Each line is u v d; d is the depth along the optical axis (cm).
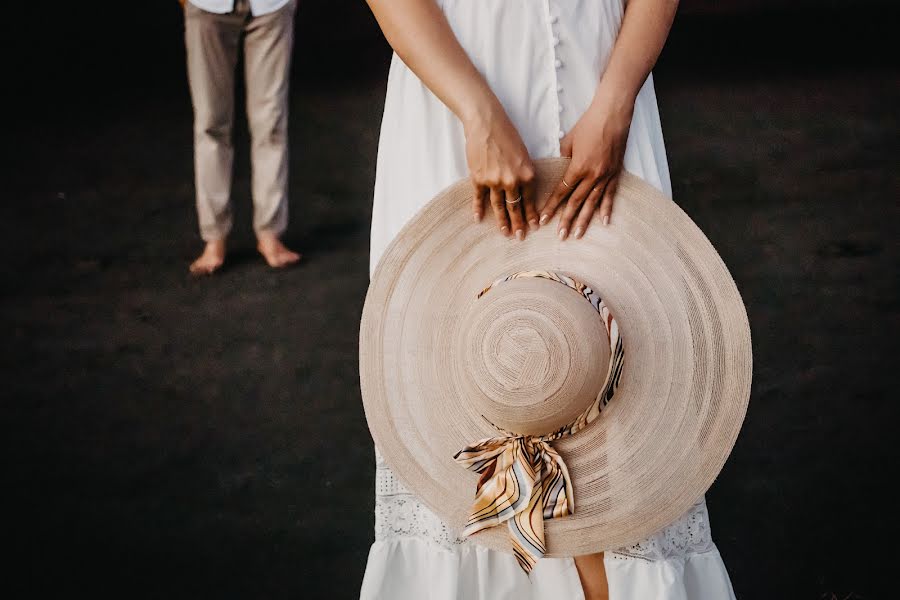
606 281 162
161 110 721
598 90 164
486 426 162
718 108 648
